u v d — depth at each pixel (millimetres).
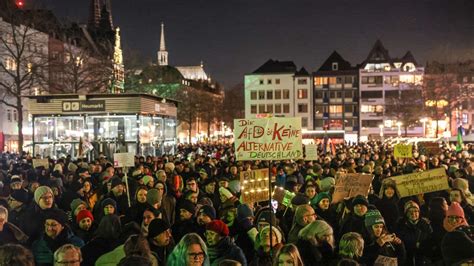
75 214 8703
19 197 10242
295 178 12562
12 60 49656
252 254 7723
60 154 30562
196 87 128250
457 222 7059
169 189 11766
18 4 41750
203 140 96125
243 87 117688
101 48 79750
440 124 78688
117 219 7082
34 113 30734
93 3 101688
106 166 14586
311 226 6699
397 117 86750
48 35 54156
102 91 52062
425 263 7406
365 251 6898
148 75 65875
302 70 106312
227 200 8766
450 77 72312
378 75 100125
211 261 6418
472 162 15992
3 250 4613
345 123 102188
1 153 32656
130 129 30391
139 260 4422
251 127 8305
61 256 5098
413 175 9602
